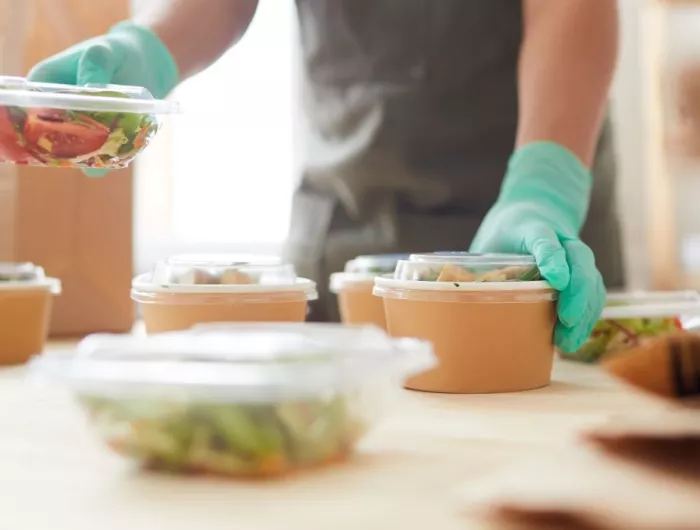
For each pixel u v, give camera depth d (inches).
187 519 14.8
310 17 47.5
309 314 48.4
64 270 45.6
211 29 39.8
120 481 17.2
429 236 45.3
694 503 12.6
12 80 24.7
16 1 42.9
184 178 74.5
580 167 35.8
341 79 46.4
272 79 74.6
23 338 34.9
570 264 29.2
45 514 15.2
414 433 21.5
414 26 44.6
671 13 71.4
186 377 16.6
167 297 30.3
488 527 13.7
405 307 28.1
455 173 44.9
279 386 16.3
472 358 27.4
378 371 17.4
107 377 16.7
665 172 74.3
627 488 13.3
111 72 30.0
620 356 17.6
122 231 46.5
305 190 49.8
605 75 37.1
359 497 15.9
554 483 13.6
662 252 75.7
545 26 38.0
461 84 44.5
